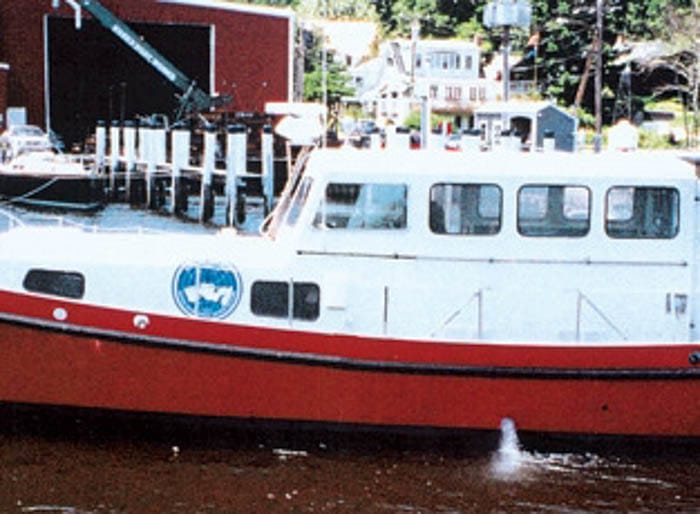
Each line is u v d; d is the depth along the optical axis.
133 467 10.58
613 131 12.59
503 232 10.99
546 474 10.73
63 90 50.34
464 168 10.91
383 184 10.88
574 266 11.06
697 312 11.16
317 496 10.09
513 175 10.90
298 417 10.93
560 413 10.91
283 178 36.38
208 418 10.95
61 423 11.03
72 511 9.56
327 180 10.88
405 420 10.91
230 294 10.94
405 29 96.44
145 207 34.81
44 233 11.61
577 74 68.50
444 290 11.02
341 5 111.81
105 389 10.84
